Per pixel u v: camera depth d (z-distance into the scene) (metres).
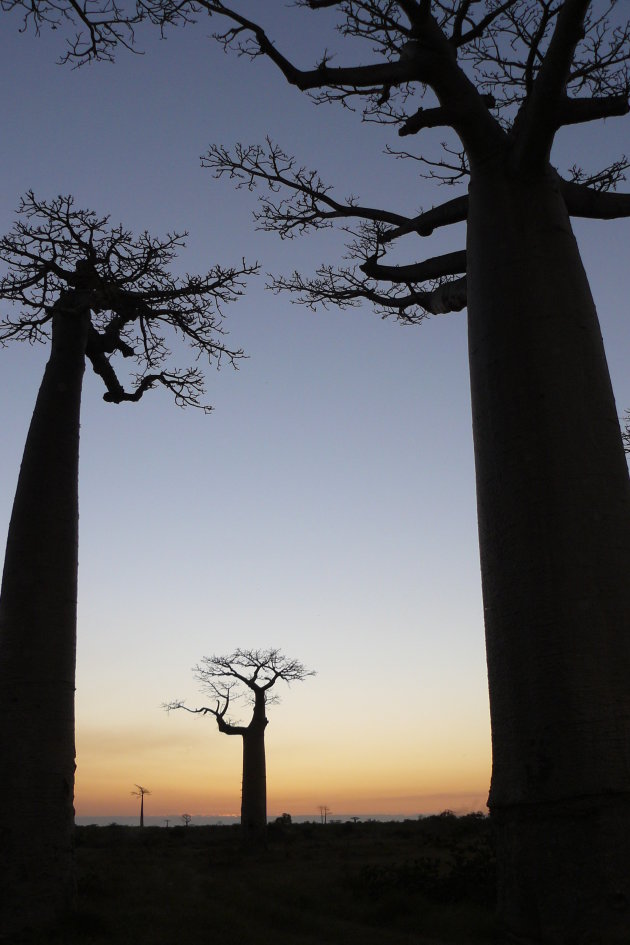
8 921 8.09
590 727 5.84
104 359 11.48
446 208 8.77
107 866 17.34
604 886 5.56
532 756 6.00
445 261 9.18
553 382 6.68
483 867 10.20
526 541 6.36
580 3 6.49
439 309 9.64
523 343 6.86
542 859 5.83
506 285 7.11
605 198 8.26
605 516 6.34
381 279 9.62
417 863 11.43
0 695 8.83
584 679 5.93
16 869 8.31
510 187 7.46
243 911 9.66
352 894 10.97
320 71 7.94
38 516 9.41
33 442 9.76
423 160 9.32
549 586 6.18
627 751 5.80
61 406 9.95
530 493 6.44
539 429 6.57
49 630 9.10
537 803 5.90
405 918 8.84
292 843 31.61
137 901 10.50
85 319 10.57
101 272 10.80
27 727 8.73
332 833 40.12
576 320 6.96
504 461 6.66
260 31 8.02
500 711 6.34
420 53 7.58
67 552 9.48
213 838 36.78
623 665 6.00
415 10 7.48
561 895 5.70
